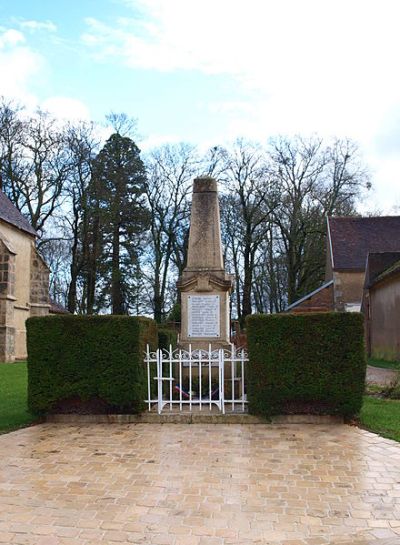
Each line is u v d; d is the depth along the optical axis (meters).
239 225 40.22
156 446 6.94
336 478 5.52
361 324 8.39
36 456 6.48
